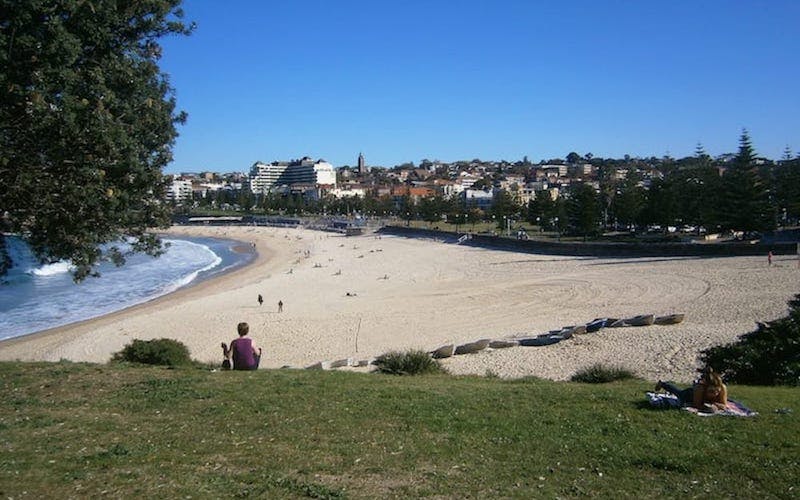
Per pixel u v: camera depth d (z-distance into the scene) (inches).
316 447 326.3
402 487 271.7
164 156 509.4
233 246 4269.2
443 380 578.2
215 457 307.6
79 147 417.7
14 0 397.4
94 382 470.0
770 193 3056.1
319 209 7564.0
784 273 1541.6
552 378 780.6
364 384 492.4
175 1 503.8
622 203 3363.7
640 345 940.0
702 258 2004.2
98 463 291.9
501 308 1437.0
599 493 270.5
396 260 2861.7
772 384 549.6
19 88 388.5
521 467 301.0
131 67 465.1
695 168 4284.0
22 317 1684.3
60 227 454.0
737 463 300.2
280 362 1063.6
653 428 357.4
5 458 296.4
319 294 1876.2
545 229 4055.1
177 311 1647.4
